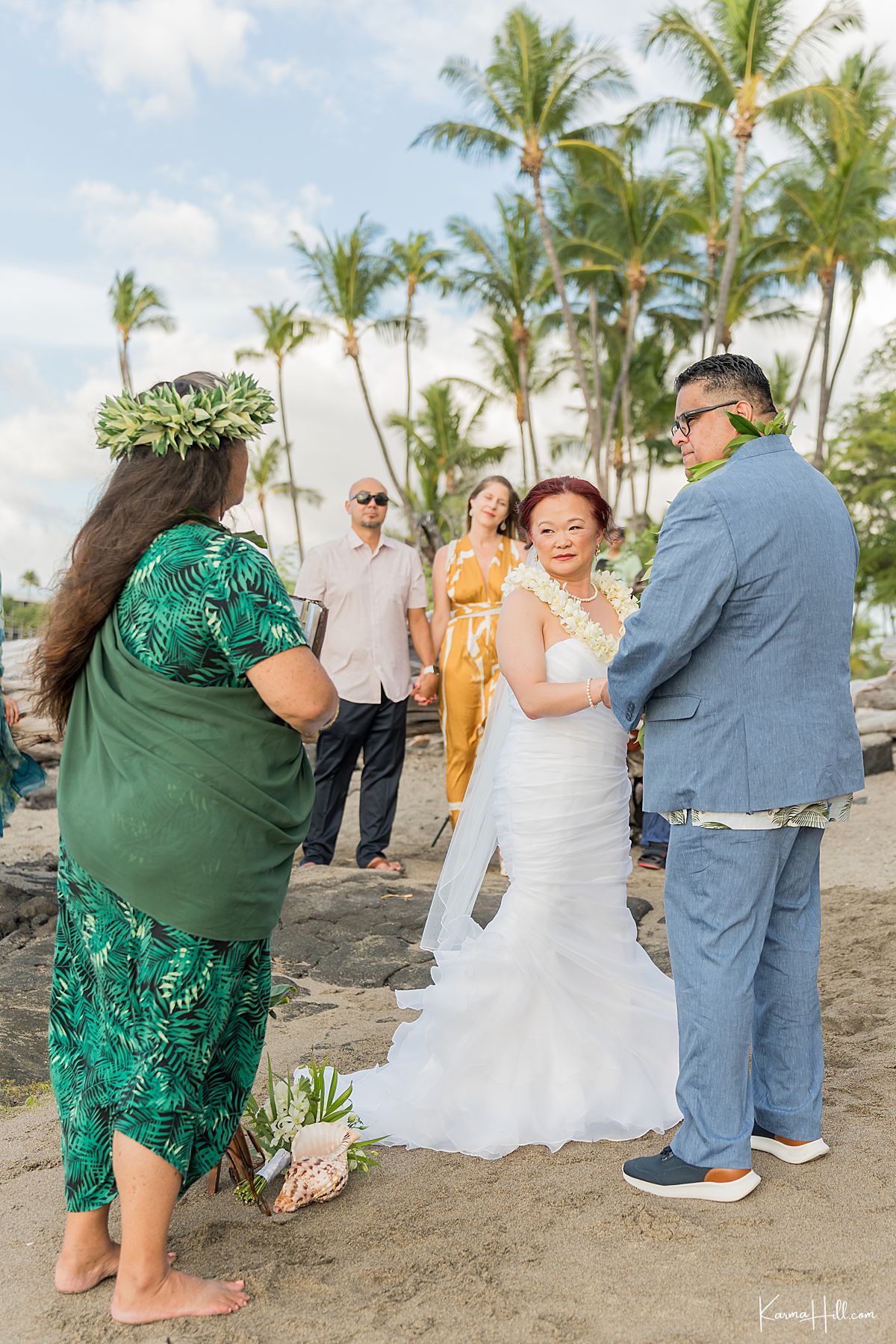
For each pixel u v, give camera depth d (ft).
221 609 7.39
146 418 7.82
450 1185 9.40
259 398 8.17
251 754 7.63
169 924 7.45
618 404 125.39
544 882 10.68
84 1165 7.66
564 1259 8.04
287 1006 14.65
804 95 83.35
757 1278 7.68
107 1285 7.86
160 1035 7.44
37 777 17.24
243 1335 7.16
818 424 100.73
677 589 8.70
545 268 111.04
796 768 8.83
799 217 98.89
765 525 8.69
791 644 8.84
